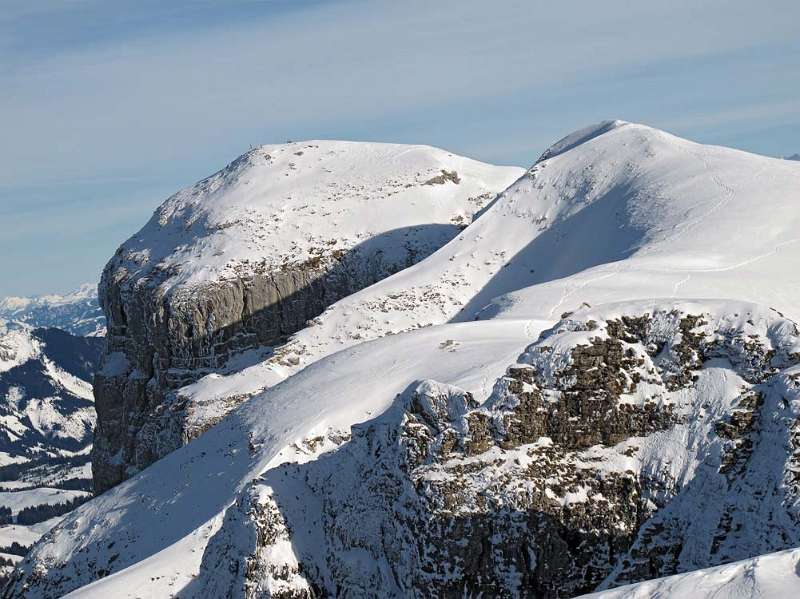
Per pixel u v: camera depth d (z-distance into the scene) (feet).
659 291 422.41
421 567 231.71
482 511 229.25
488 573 227.40
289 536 262.47
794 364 231.50
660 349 243.19
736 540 213.87
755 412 226.79
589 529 227.81
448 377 347.15
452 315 578.25
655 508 227.61
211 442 396.16
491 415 237.86
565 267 577.02
